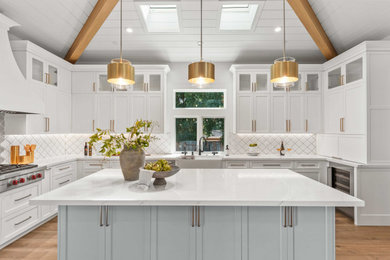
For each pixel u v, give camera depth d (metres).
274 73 1.88
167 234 1.74
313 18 3.57
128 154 2.15
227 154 4.55
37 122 3.53
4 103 2.56
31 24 3.41
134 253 1.74
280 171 2.71
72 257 1.74
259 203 1.60
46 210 3.37
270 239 1.74
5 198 2.62
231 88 4.82
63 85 4.18
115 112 4.44
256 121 4.42
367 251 2.66
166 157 4.18
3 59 2.79
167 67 4.48
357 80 3.44
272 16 3.59
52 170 3.49
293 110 4.41
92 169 4.17
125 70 1.84
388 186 3.28
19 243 2.81
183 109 4.85
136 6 3.37
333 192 1.80
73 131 4.42
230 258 1.74
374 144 3.27
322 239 1.73
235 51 4.45
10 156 3.34
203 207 1.74
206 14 3.54
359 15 3.31
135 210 1.74
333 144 4.08
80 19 3.62
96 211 1.74
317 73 4.41
